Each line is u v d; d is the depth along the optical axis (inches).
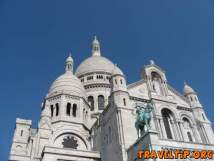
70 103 2726.4
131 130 1861.5
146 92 2266.2
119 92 2071.9
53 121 2561.5
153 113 2095.2
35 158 2191.2
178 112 2267.5
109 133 2052.2
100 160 2113.7
